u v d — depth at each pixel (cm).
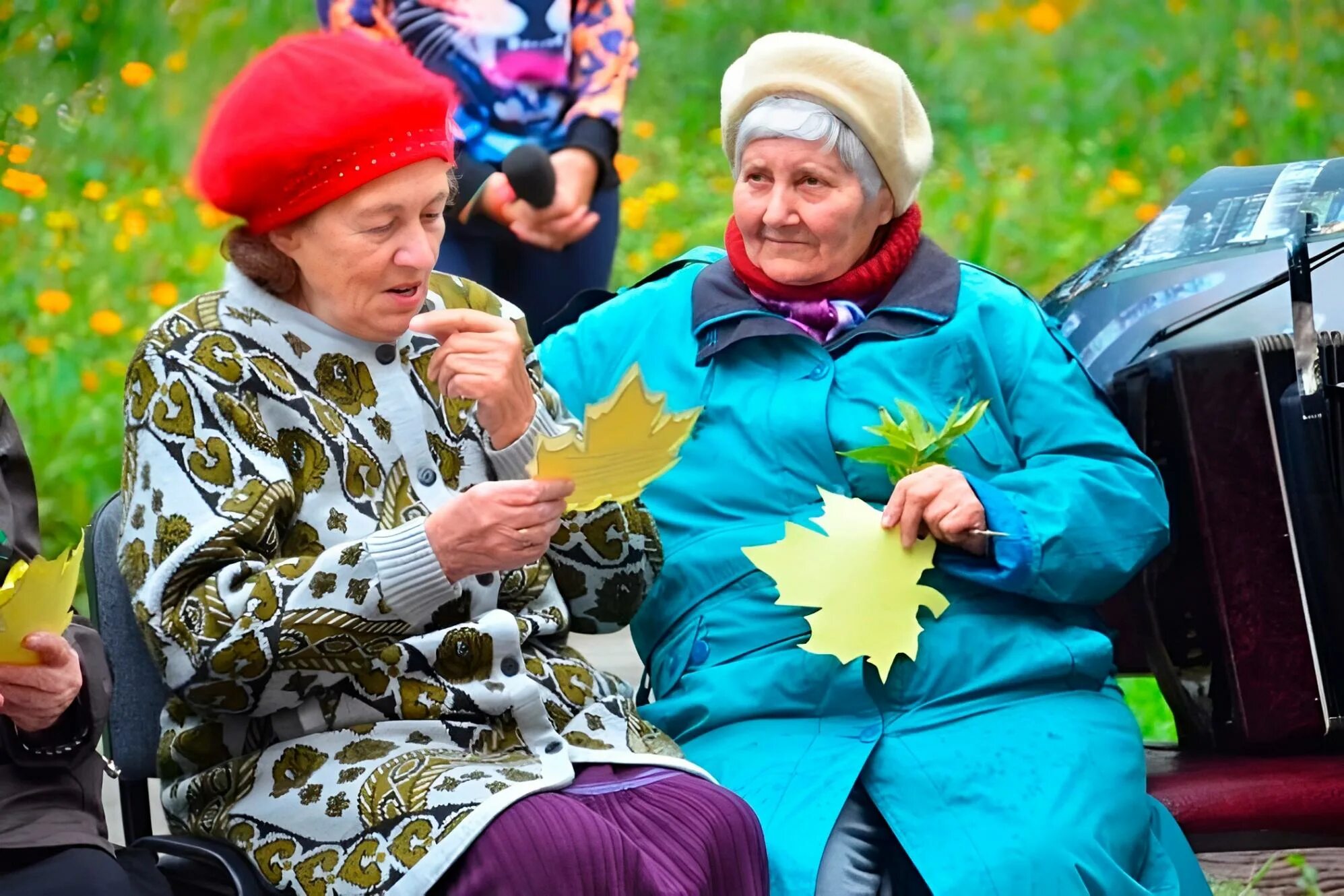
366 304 394
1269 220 529
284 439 395
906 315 477
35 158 1134
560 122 666
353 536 396
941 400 474
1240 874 536
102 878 360
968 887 416
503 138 650
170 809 411
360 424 403
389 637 383
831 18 1370
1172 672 514
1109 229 1193
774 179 468
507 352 402
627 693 439
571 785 390
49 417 883
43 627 358
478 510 373
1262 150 1305
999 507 451
